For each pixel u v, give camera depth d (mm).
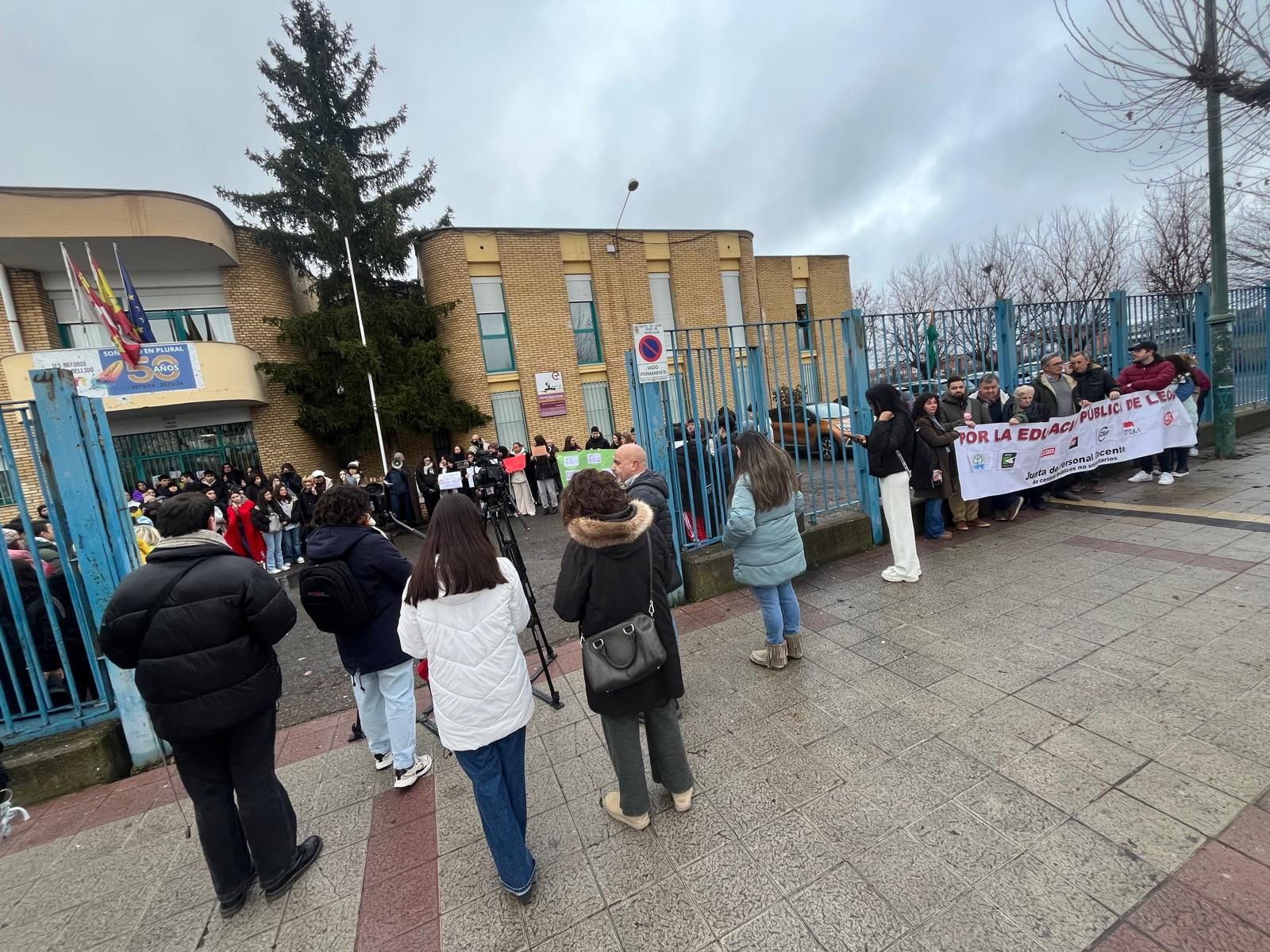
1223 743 2547
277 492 10156
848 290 21656
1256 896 1853
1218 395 7828
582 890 2248
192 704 2172
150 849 2879
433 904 2287
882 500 5309
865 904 2012
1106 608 3920
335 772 3359
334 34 15125
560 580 2396
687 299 17891
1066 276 19797
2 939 2377
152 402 11789
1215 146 7363
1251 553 4496
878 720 3045
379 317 14062
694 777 2811
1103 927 1820
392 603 3010
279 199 14117
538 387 16047
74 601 3609
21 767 3371
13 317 12148
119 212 11664
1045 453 6219
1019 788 2449
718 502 5324
